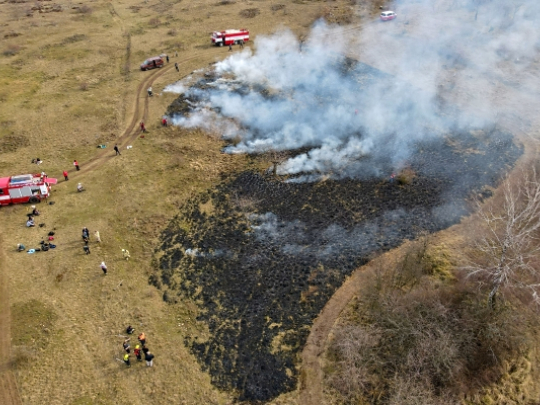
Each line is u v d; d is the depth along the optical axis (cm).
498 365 2830
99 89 6425
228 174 4691
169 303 3359
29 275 3578
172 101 5966
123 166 4850
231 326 3161
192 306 3325
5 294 3416
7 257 3750
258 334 3092
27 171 4841
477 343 2925
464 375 2795
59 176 4756
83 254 3775
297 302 3294
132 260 3734
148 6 9919
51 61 7256
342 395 2744
